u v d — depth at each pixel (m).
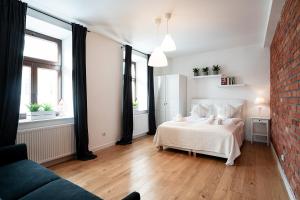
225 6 2.64
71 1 2.51
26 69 2.98
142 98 5.60
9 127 2.28
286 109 2.34
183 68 5.83
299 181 1.68
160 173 2.63
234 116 4.55
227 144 3.01
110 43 4.04
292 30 1.98
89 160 3.15
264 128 4.48
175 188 2.21
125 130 4.27
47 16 2.87
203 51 5.28
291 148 2.01
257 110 4.62
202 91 5.48
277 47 3.13
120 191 2.14
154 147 3.99
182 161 3.12
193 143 3.35
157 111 5.73
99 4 2.59
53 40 3.36
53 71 3.38
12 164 1.89
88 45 3.51
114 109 4.17
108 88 3.99
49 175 1.67
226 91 5.08
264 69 4.54
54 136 2.85
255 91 4.66
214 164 2.98
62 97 3.49
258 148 3.93
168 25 3.34
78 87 3.15
